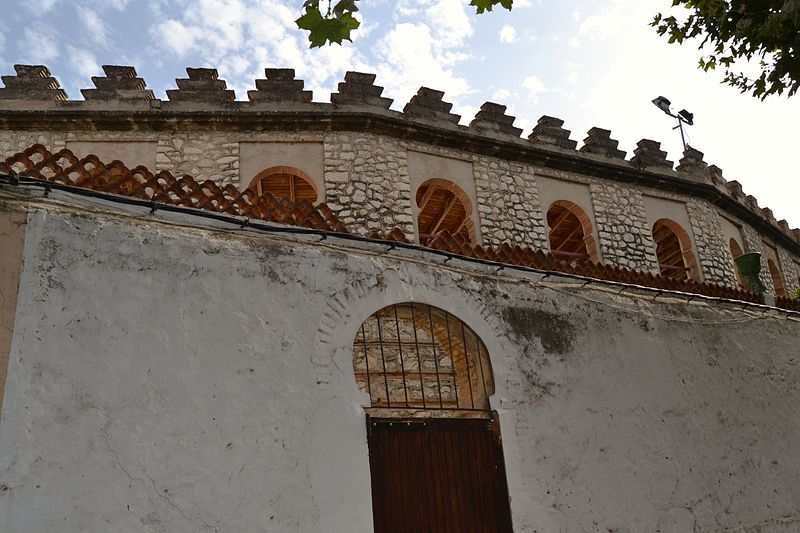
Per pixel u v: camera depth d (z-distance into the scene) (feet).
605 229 53.47
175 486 16.67
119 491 16.08
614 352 25.23
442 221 55.42
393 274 21.93
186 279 18.80
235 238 20.02
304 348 19.57
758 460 27.14
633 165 57.36
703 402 26.71
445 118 50.83
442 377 39.11
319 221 21.84
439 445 20.70
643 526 22.86
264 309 19.47
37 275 17.21
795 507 27.27
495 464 21.18
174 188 20.03
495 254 24.50
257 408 18.28
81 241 17.99
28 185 18.01
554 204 53.67
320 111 46.57
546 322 24.09
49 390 16.30
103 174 19.31
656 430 24.84
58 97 45.11
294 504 17.75
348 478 18.71
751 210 65.92
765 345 30.35
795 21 20.57
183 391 17.61
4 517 14.90
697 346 27.81
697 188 58.65
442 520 19.89
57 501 15.46
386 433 20.20
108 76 46.16
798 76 23.06
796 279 72.13
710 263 57.00
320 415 18.99
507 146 51.13
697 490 24.79
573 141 55.06
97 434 16.35
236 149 45.50
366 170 46.34
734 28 23.62
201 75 47.29
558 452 22.18
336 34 15.90
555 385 23.18
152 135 45.06
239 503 17.16
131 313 17.80
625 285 26.94
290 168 45.60
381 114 48.01
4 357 16.19
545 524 20.92
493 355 22.25
